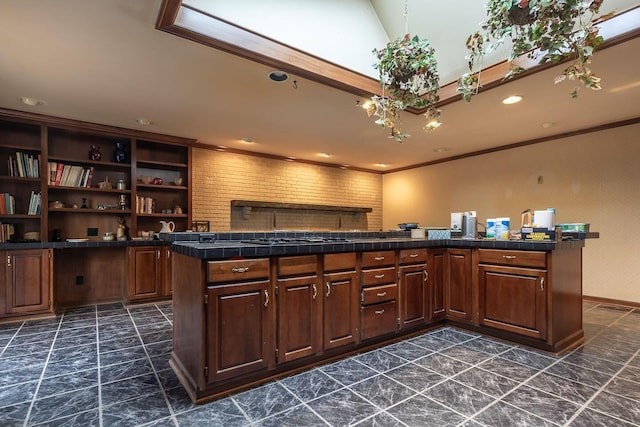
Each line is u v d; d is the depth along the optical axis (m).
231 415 1.72
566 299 2.71
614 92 3.21
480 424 1.64
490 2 1.55
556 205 4.71
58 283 4.11
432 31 3.15
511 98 3.34
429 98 2.12
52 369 2.26
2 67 2.68
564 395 1.92
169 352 2.58
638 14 2.22
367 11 3.20
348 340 2.51
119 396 1.90
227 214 5.41
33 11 1.97
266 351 2.08
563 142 4.65
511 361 2.41
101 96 3.29
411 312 2.96
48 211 3.98
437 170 6.38
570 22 1.45
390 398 1.89
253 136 4.75
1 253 3.42
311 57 2.80
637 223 4.04
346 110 3.68
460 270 3.16
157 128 4.36
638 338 2.91
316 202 6.51
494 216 5.44
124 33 2.20
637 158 4.02
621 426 1.62
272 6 2.60
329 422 1.66
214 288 1.89
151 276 4.25
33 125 3.96
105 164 4.30
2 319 3.41
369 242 2.69
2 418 1.67
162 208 4.91
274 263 2.13
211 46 2.36
